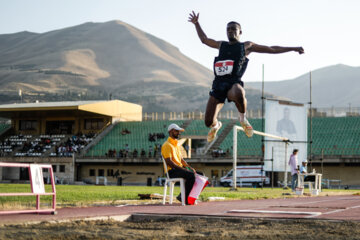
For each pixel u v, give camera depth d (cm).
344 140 5669
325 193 2256
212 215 830
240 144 5991
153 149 6256
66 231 645
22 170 6219
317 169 5388
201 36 841
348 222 734
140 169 6122
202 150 6200
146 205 1195
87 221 757
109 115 6800
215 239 596
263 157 2947
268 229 684
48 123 7200
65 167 6134
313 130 5981
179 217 823
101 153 6328
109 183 6022
